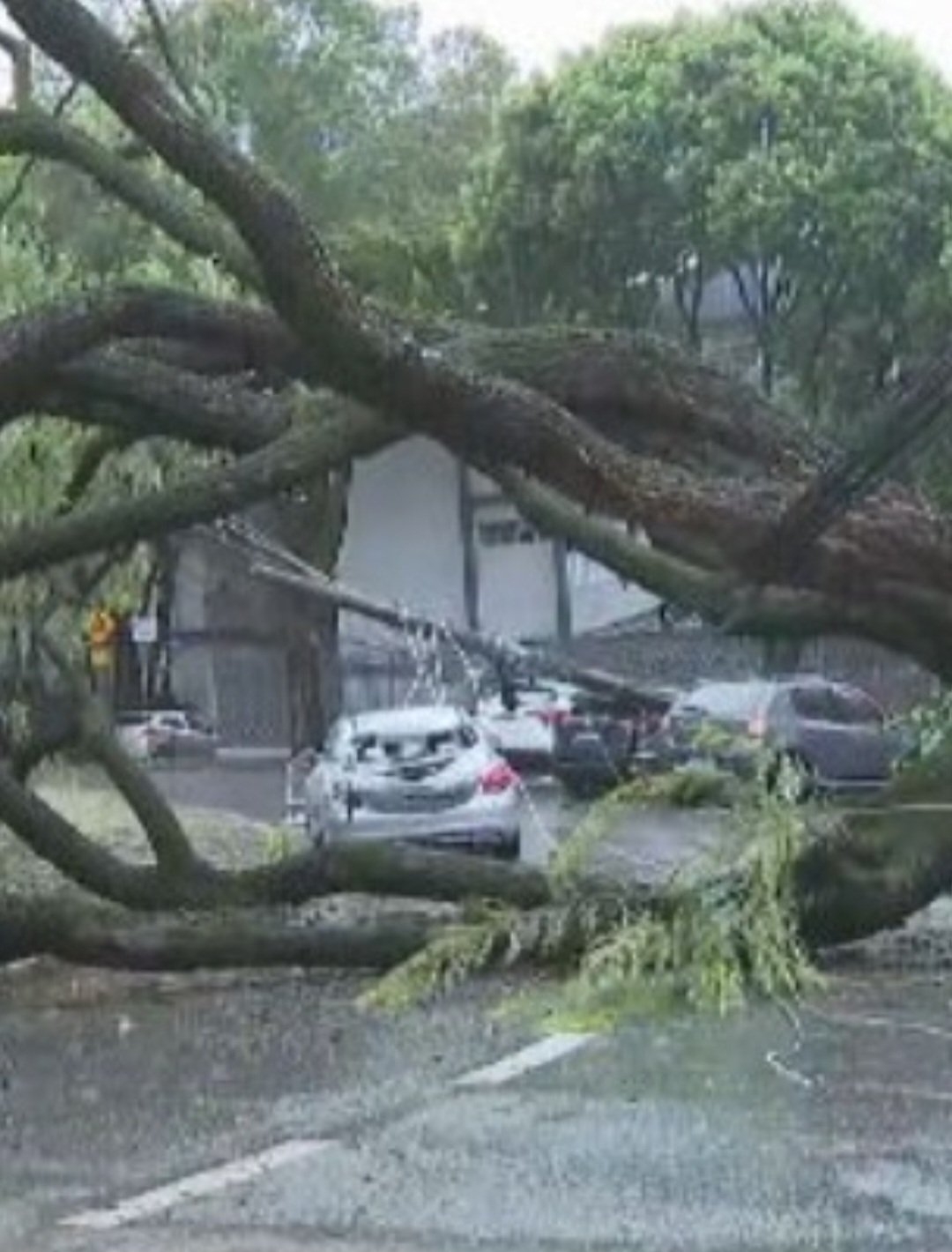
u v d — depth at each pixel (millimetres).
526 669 25812
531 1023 5895
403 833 25656
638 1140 11406
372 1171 11000
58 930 11734
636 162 47625
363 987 12984
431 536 53781
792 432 8531
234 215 6016
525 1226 9844
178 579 44562
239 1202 10500
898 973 11305
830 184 46375
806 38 48094
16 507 15883
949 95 47875
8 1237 9938
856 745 25094
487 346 8523
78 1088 13195
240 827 24078
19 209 19391
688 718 7230
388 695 45750
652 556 10023
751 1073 12539
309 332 6078
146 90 5984
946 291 44531
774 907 4902
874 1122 11398
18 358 7680
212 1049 14047
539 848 25891
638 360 8539
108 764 14930
